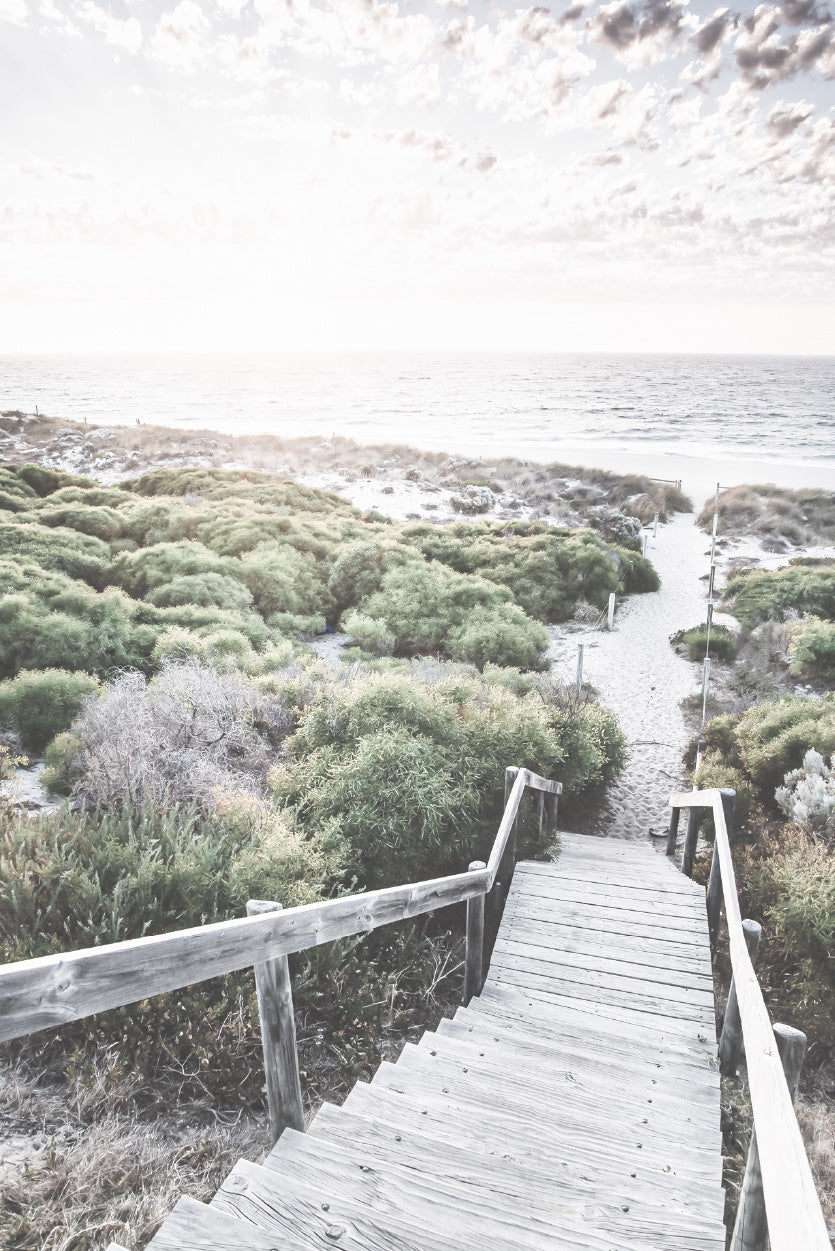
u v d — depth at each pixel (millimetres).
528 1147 2531
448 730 6969
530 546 23531
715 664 16656
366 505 34531
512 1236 1947
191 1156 2695
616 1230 2086
